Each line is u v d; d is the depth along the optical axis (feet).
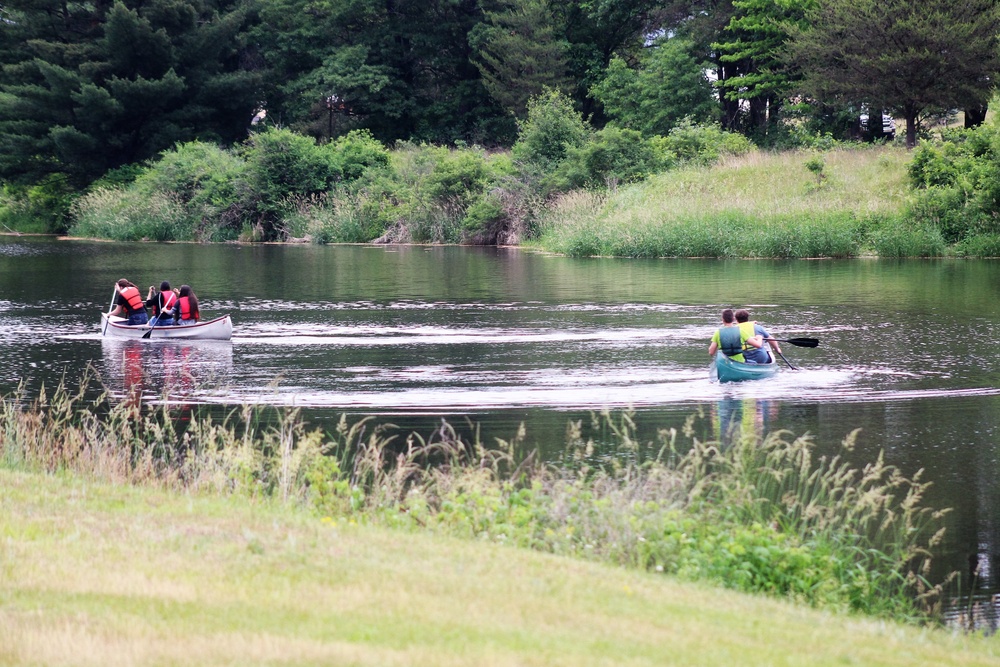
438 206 463.01
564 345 175.52
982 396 137.39
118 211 514.68
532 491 82.94
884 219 359.66
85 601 52.03
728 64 540.11
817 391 140.97
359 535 69.21
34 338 187.73
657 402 135.23
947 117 620.08
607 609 56.13
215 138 592.19
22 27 582.76
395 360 162.91
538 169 452.76
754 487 89.30
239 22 598.34
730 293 247.70
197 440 112.06
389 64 639.35
